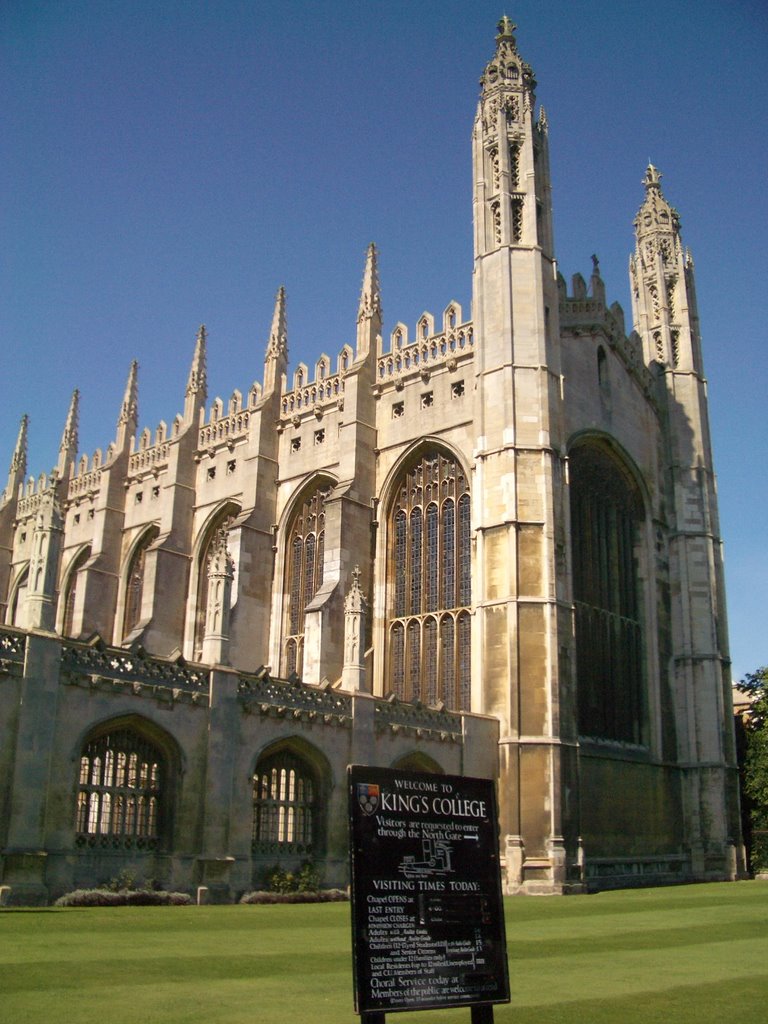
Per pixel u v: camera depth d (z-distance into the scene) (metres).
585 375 51.28
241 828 31.09
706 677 53.88
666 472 57.88
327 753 34.69
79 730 27.28
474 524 45.59
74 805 26.86
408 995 9.32
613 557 52.34
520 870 39.25
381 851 9.59
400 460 50.84
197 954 16.02
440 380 50.16
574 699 42.53
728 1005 11.88
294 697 33.91
